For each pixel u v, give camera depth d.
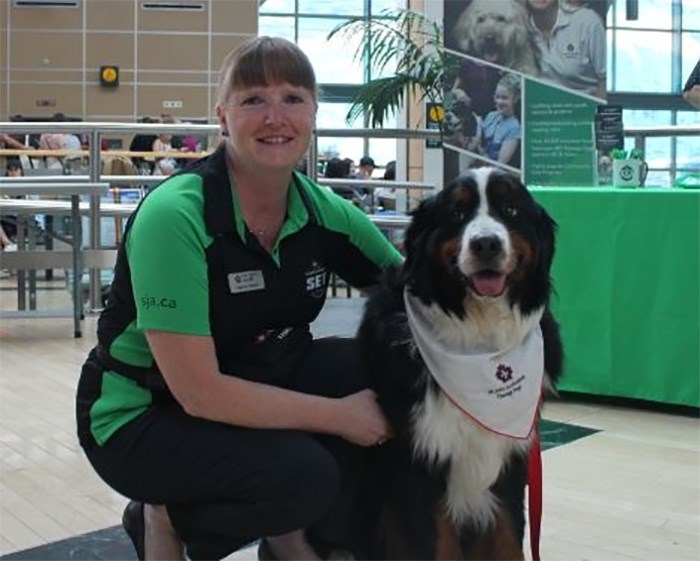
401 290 2.13
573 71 6.28
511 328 2.04
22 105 12.20
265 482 1.86
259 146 1.87
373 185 6.14
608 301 3.90
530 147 6.30
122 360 1.93
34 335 5.72
